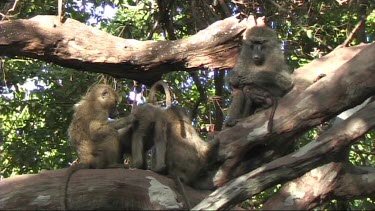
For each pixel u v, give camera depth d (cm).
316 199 646
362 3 1053
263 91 746
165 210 623
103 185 637
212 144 689
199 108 1316
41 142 1261
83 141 700
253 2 1058
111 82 1160
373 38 1230
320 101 683
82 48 839
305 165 604
